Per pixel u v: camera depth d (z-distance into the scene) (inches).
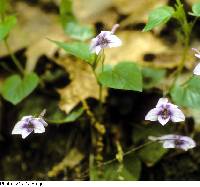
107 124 15.5
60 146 15.7
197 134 14.8
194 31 16.3
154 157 14.7
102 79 13.5
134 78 13.4
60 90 15.8
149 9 16.8
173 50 15.9
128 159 14.8
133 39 16.3
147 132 15.1
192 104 14.0
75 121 15.6
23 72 16.1
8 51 16.1
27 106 16.0
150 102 15.4
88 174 15.1
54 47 16.5
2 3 14.7
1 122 16.0
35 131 13.0
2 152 16.0
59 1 17.4
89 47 13.6
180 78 15.3
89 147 15.5
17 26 17.1
